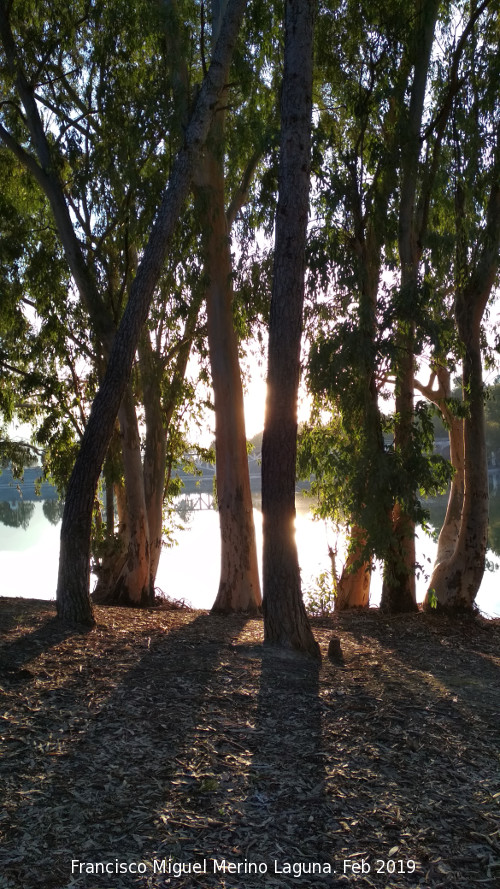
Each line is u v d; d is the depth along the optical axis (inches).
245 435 492.7
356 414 442.3
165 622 398.6
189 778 185.2
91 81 481.7
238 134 457.7
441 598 462.6
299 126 299.0
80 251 436.1
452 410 451.5
